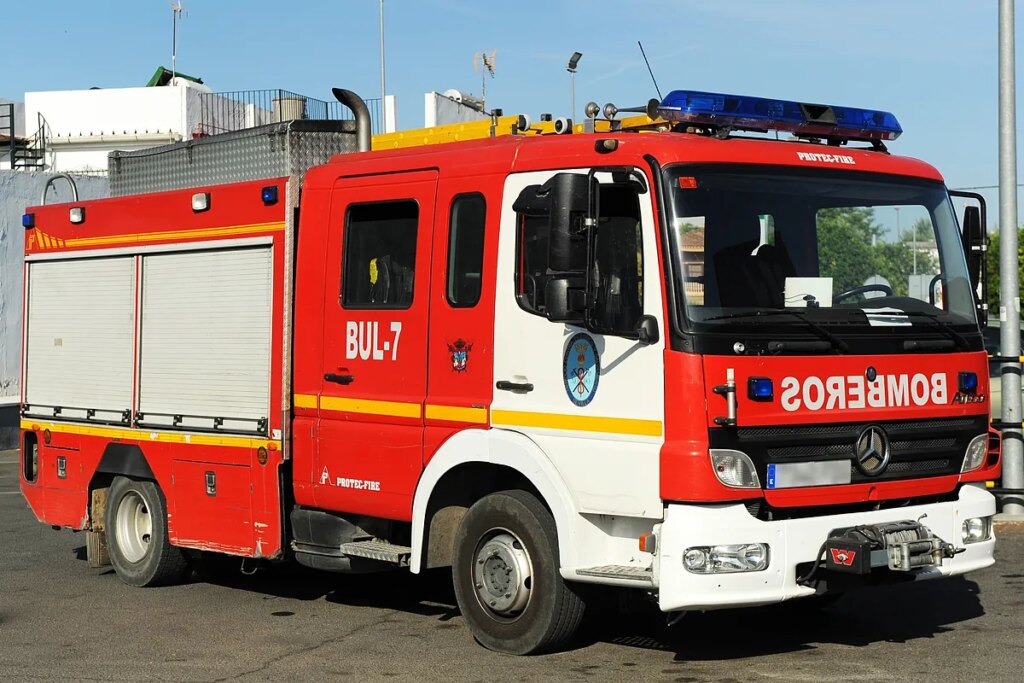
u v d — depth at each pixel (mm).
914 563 6953
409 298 8039
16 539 12602
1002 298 11984
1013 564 10266
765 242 7039
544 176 7359
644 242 6871
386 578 10461
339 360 8438
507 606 7539
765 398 6734
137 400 10023
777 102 7711
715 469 6605
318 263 8625
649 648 7707
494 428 7512
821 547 6840
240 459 9102
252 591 9930
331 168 8641
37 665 7547
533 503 7438
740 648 7672
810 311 7039
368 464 8227
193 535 9539
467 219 7754
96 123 32875
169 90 32594
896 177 7648
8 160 30219
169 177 10258
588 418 7051
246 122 34031
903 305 7457
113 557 10320
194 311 9523
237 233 9164
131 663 7582
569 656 7516
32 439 11133
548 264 6895
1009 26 12062
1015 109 12031
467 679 7031
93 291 10508
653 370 6781
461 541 7789
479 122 9555
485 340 7578
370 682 7031
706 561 6590
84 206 10570
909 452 7262
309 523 8695
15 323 23000
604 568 7109
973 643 7664
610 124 8156
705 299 6758
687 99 7352
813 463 6891
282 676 7203
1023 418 12195
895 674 6930
